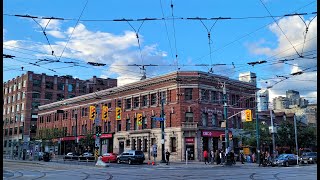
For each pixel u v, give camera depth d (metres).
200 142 51.94
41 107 87.19
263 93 77.94
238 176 22.86
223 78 56.34
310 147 65.38
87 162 48.81
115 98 64.06
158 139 54.88
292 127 59.38
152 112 56.59
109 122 64.94
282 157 42.34
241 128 58.28
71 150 73.31
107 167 36.59
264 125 58.00
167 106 54.31
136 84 59.47
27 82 94.50
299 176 22.78
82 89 101.44
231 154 43.38
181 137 51.88
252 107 60.81
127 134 60.19
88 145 66.12
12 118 100.00
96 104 68.31
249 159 50.31
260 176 22.88
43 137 77.56
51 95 96.81
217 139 54.31
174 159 52.03
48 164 43.00
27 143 66.25
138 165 41.78
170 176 23.02
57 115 80.44
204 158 47.53
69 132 74.62
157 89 56.34
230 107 56.78
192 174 24.81
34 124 94.06
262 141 55.56
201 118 52.75
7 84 106.38
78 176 24.08
